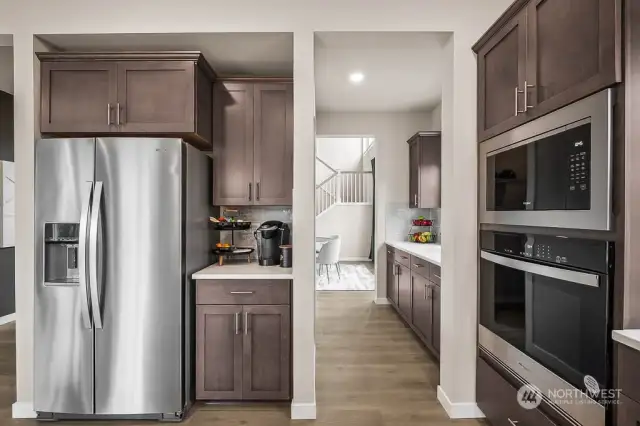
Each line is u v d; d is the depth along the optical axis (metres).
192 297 2.56
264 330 2.55
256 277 2.53
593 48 1.41
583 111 1.44
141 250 2.35
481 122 2.37
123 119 2.53
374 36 2.53
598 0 1.38
